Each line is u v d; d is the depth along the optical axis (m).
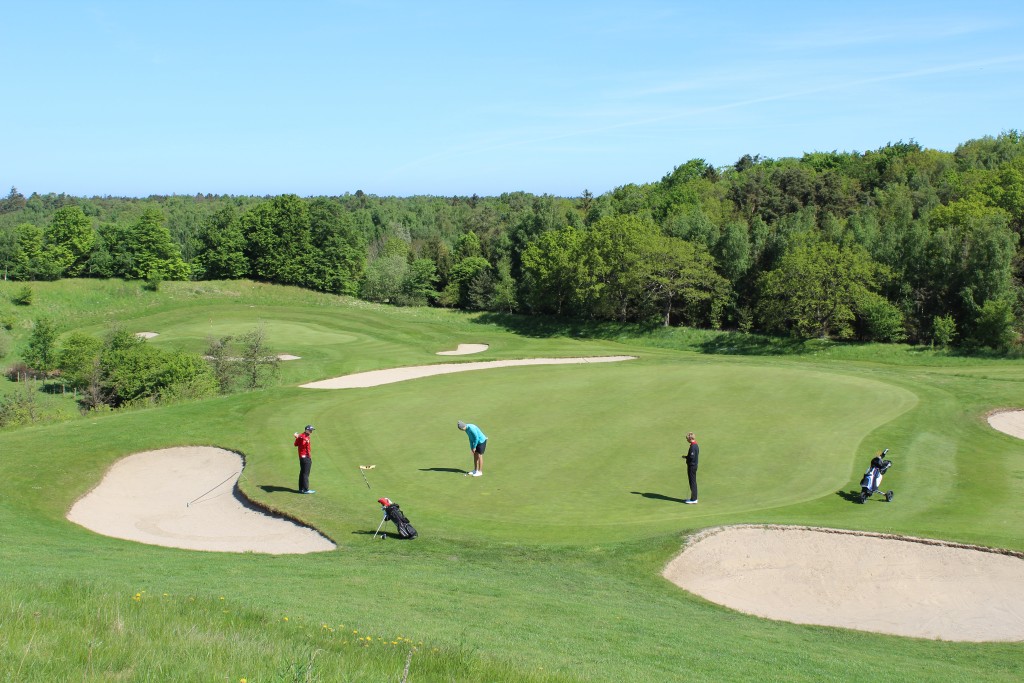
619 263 86.12
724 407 34.56
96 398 57.47
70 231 103.38
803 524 20.23
